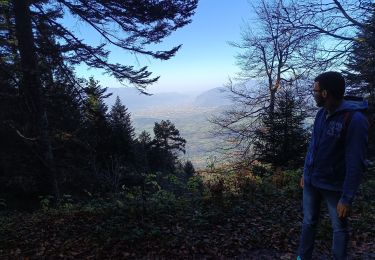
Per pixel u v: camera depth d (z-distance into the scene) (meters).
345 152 3.76
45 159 13.91
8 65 13.64
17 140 17.38
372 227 6.50
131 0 13.21
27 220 8.75
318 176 4.02
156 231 6.20
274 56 22.88
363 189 9.27
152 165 46.69
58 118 16.61
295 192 9.19
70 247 6.07
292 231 6.40
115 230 6.43
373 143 15.69
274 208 7.90
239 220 7.11
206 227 6.73
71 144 19.06
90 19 13.88
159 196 8.82
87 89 15.31
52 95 14.75
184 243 5.95
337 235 3.93
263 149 17.00
